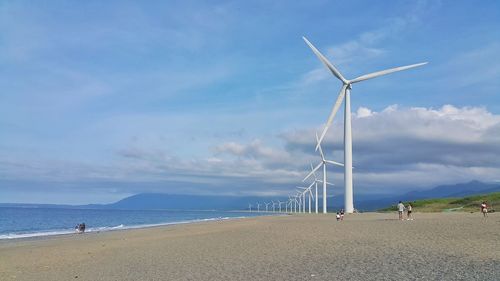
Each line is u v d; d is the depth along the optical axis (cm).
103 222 12050
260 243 3155
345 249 2456
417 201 13262
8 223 11225
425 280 1448
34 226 9806
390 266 1775
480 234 2936
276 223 6284
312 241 3041
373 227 4084
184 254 2780
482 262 1766
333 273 1702
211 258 2466
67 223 11362
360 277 1577
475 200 11406
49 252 3441
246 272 1878
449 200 12500
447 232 3156
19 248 3897
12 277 2211
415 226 3916
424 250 2217
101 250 3428
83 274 2181
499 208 9469
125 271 2186
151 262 2484
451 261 1822
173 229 6294
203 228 6166
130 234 5453
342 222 5466
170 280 1808
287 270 1853
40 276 2206
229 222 8344
